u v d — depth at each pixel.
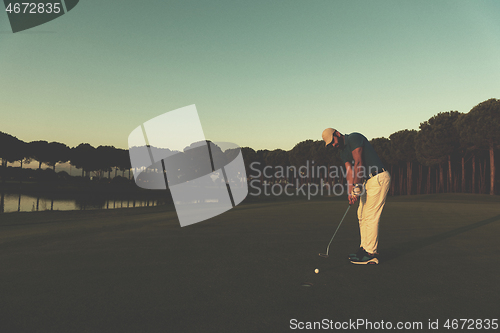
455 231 5.84
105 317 2.08
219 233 5.62
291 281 2.86
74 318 2.06
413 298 2.42
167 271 3.21
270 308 2.23
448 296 2.46
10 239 5.25
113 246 4.51
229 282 2.84
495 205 13.34
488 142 29.55
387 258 3.76
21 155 72.19
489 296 2.46
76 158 82.31
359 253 3.69
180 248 4.35
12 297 2.47
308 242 4.78
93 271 3.21
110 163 84.44
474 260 3.65
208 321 2.01
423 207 11.70
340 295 2.49
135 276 3.04
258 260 3.67
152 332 1.86
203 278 2.96
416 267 3.35
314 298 2.42
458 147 36.44
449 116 36.47
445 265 3.43
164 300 2.39
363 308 2.22
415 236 5.31
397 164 52.19
